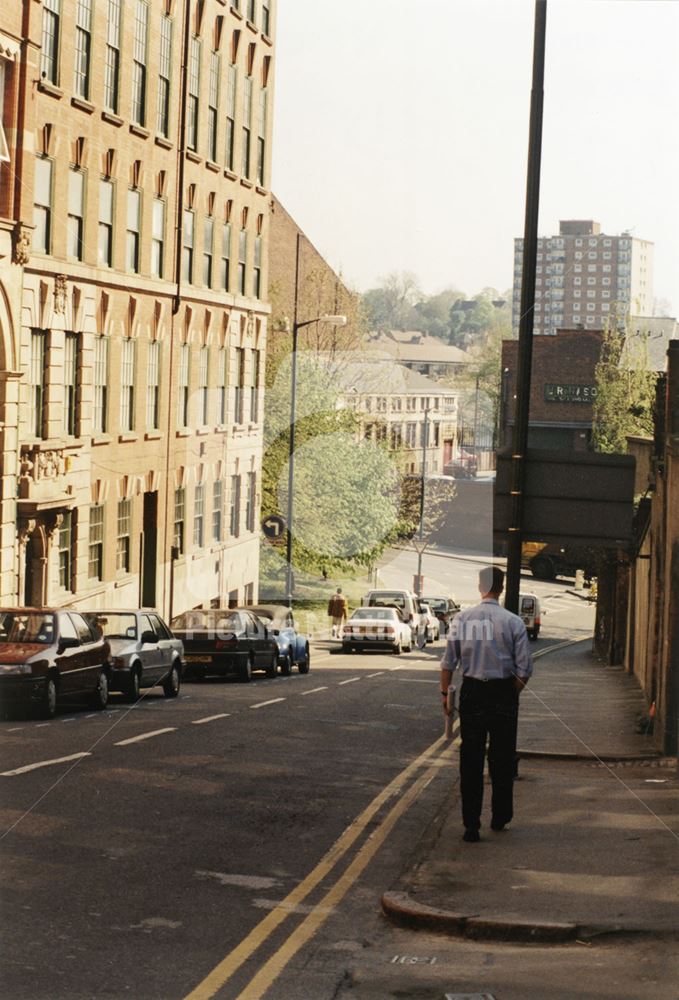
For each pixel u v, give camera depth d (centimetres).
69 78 3123
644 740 2014
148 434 1220
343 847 1150
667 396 1950
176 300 2583
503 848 1098
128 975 734
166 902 917
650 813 1285
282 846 1141
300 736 1942
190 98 1363
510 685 1149
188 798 1332
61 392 2934
